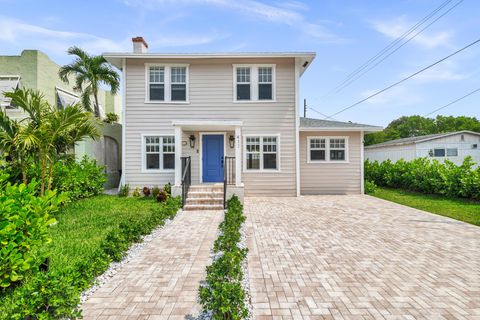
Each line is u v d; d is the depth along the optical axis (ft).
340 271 14.42
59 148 26.50
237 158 35.70
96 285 12.59
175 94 40.37
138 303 11.21
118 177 51.44
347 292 12.22
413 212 29.48
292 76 40.32
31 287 9.64
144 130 39.83
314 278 13.58
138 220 21.62
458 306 11.12
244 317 9.68
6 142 23.18
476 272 14.32
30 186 13.42
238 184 35.27
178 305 11.07
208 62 40.14
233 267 11.98
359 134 44.16
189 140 40.37
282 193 40.47
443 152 64.28
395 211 30.07
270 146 40.65
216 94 40.16
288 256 16.55
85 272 12.24
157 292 12.11
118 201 34.50
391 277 13.71
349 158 44.06
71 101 58.95
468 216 27.35
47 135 23.15
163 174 39.88
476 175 35.04
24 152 23.95
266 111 40.29
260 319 10.18
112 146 50.08
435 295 11.98
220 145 40.60
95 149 44.42
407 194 43.06
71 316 9.51
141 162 39.73
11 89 48.55
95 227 22.27
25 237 11.98
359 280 13.38
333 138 44.11
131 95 39.70
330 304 11.23
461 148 64.39
